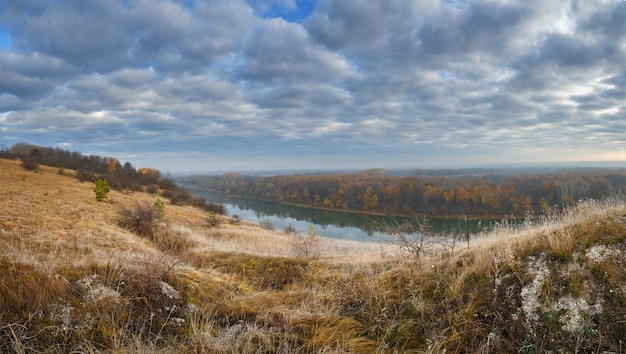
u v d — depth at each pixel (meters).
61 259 5.01
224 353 3.50
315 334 4.02
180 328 3.99
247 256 8.59
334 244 15.48
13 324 3.18
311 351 3.76
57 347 3.25
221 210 40.06
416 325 4.24
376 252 8.63
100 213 17.77
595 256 4.14
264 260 8.16
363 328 4.29
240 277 6.82
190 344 3.64
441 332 3.94
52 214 14.27
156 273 4.72
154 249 9.73
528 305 3.93
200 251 9.52
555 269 4.21
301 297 5.22
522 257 4.72
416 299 4.66
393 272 5.76
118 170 55.00
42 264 4.39
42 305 3.64
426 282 5.04
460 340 3.82
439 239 6.87
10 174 30.19
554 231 5.27
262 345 3.75
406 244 6.56
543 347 3.49
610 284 3.74
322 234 34.31
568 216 5.86
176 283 4.91
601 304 3.62
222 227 22.78
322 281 6.08
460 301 4.37
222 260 8.18
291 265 7.79
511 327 3.80
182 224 20.50
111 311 3.86
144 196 36.16
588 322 3.52
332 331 4.13
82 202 20.83
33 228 9.91
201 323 4.00
